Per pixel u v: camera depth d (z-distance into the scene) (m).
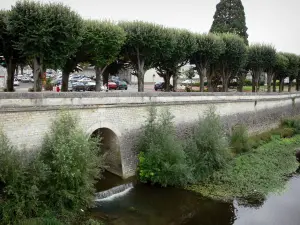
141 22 27.20
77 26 20.64
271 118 40.91
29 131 16.50
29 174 14.33
